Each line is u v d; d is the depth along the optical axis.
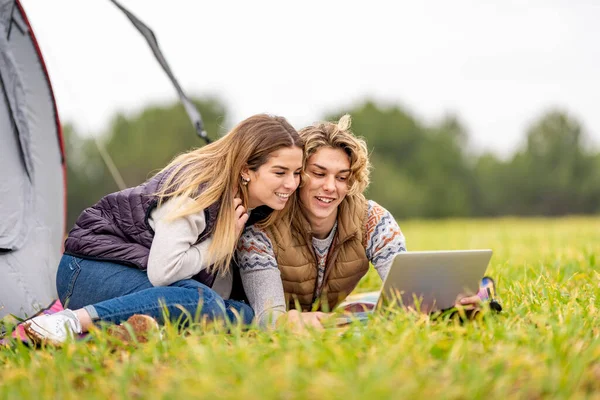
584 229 19.02
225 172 5.35
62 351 4.42
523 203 71.06
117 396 3.60
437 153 69.19
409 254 4.94
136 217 5.41
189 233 5.25
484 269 5.49
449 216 67.69
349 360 3.72
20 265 6.60
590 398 3.35
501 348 3.97
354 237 5.86
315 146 5.52
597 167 72.31
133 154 59.44
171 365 4.04
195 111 8.32
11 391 3.67
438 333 4.43
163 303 5.02
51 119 7.36
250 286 5.72
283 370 3.55
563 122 73.62
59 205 7.43
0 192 6.65
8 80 6.95
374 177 65.75
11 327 5.01
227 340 4.57
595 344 4.08
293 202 5.74
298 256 5.78
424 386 3.38
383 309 5.09
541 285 6.23
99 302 5.34
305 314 5.16
